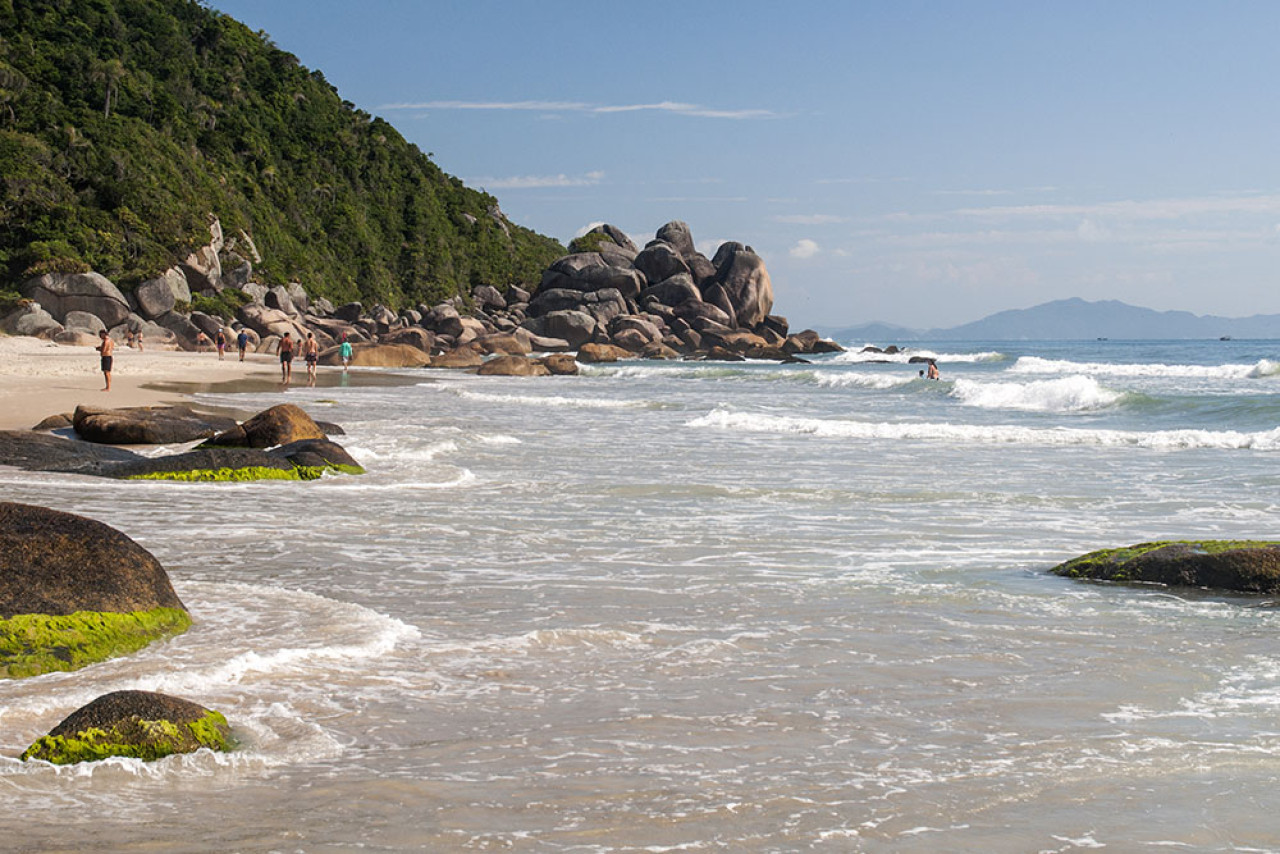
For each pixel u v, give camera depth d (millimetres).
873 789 4566
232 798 4375
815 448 20203
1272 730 5316
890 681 6176
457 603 8102
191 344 73938
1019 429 22297
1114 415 27922
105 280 72125
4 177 77562
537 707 5652
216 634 6812
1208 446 20719
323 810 4266
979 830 4164
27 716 5215
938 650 6855
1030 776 4719
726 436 22375
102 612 6410
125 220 81938
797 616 7742
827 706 5707
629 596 8383
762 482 15508
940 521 12258
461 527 11609
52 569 6469
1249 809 4367
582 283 96000
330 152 128875
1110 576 8953
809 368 65625
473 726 5336
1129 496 14305
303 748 4973
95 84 95250
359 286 117312
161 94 102438
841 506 13367
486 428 23578
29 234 77000
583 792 4500
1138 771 4781
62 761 4645
